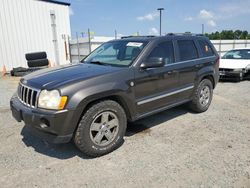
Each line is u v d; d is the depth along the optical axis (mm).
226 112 5418
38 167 3148
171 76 4391
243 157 3322
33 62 11781
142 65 3816
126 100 3625
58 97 2994
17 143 3861
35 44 15547
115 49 4422
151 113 4164
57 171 3047
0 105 6188
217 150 3539
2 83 9930
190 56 4957
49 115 2959
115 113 3484
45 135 3125
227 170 3000
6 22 14227
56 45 16625
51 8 15953
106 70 3584
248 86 8648
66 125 3023
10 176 2939
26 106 3307
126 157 3375
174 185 2715
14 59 14828
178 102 4723
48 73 3672
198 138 3980
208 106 5527
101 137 3371
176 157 3348
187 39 5016
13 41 14641
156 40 4270
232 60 10062
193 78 4961
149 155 3418
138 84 3789
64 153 3527
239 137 4012
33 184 2779
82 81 3184
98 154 3381
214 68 5547
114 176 2916
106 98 3479
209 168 3051
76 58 17594
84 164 3213
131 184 2750
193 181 2783
